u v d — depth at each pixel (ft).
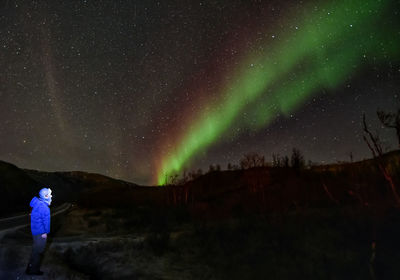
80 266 27.99
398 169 41.34
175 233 41.47
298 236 30.73
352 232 27.91
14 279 18.89
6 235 35.70
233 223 43.57
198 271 25.40
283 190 62.75
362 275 19.20
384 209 31.42
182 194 98.58
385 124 26.76
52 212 81.10
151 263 28.37
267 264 24.59
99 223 55.93
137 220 57.11
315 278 20.30
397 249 22.36
